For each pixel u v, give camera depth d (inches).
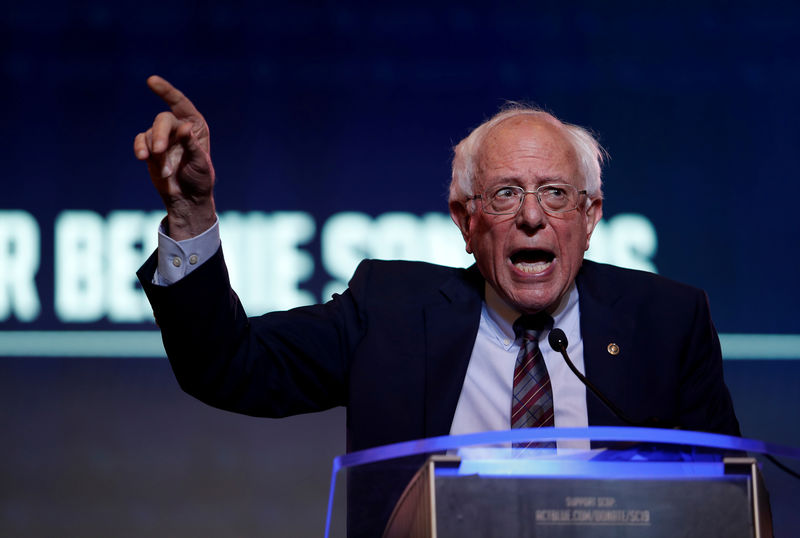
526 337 195.5
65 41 523.2
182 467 499.2
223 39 527.2
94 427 501.0
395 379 191.0
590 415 185.3
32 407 500.4
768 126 535.2
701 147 534.6
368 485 120.4
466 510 110.8
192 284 167.6
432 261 519.5
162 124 148.6
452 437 115.5
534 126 197.5
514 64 533.0
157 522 494.9
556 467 113.7
